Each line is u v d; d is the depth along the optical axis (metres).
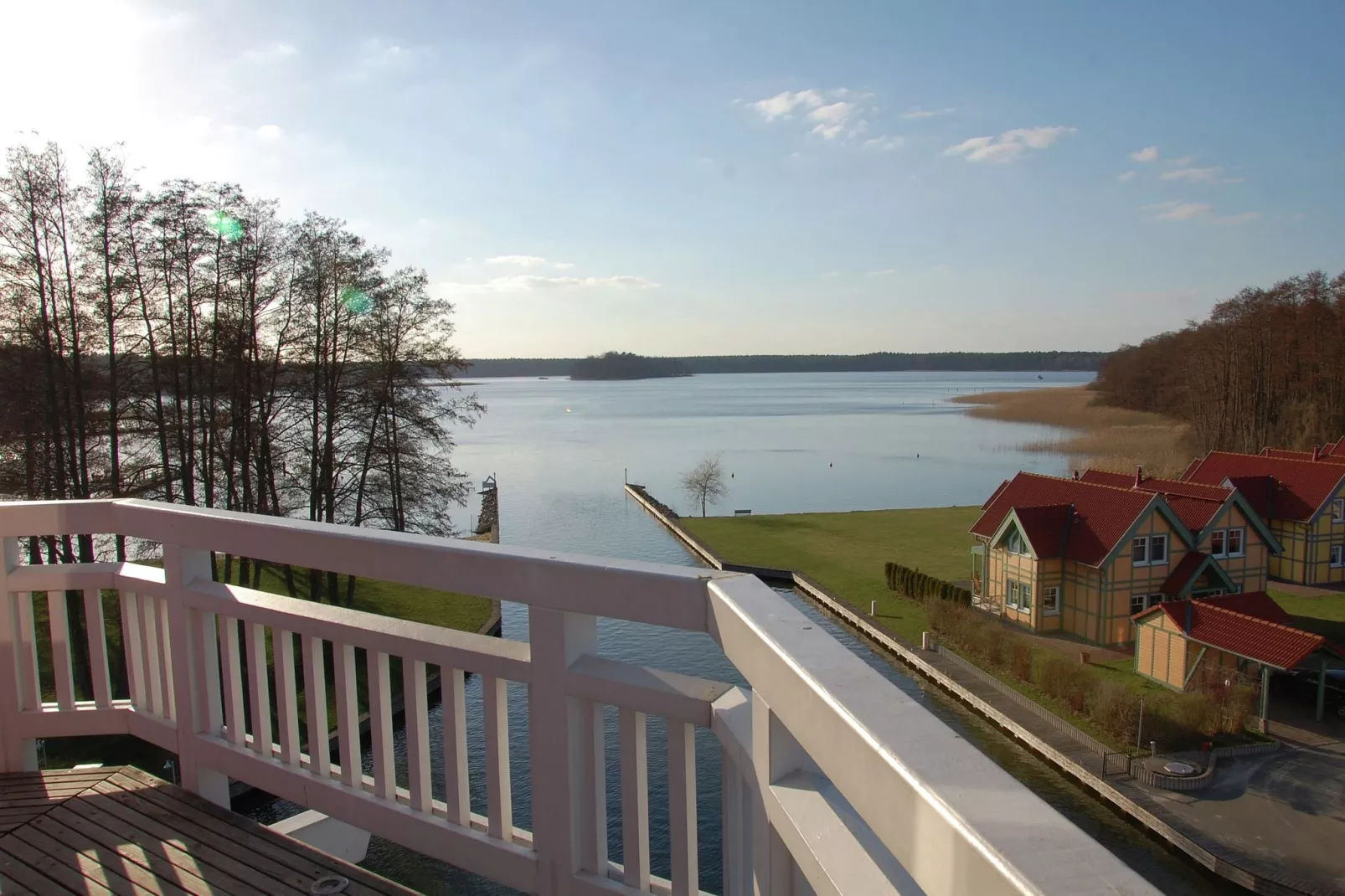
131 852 2.17
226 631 2.34
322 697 2.16
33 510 2.54
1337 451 28.28
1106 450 60.03
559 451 70.50
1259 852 10.62
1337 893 9.77
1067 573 19.52
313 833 2.58
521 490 50.41
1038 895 0.54
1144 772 12.57
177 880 2.04
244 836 2.23
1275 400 50.12
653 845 9.52
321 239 18.39
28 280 14.52
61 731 2.67
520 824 10.04
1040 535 19.62
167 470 16.20
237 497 18.59
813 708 0.95
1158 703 14.53
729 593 1.34
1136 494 19.09
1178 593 18.56
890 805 0.77
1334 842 10.80
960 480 51.69
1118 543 18.22
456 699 1.89
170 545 2.40
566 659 1.67
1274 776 12.59
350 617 2.05
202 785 2.47
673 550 33.09
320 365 18.56
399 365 19.14
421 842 1.95
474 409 20.19
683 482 49.47
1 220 14.11
